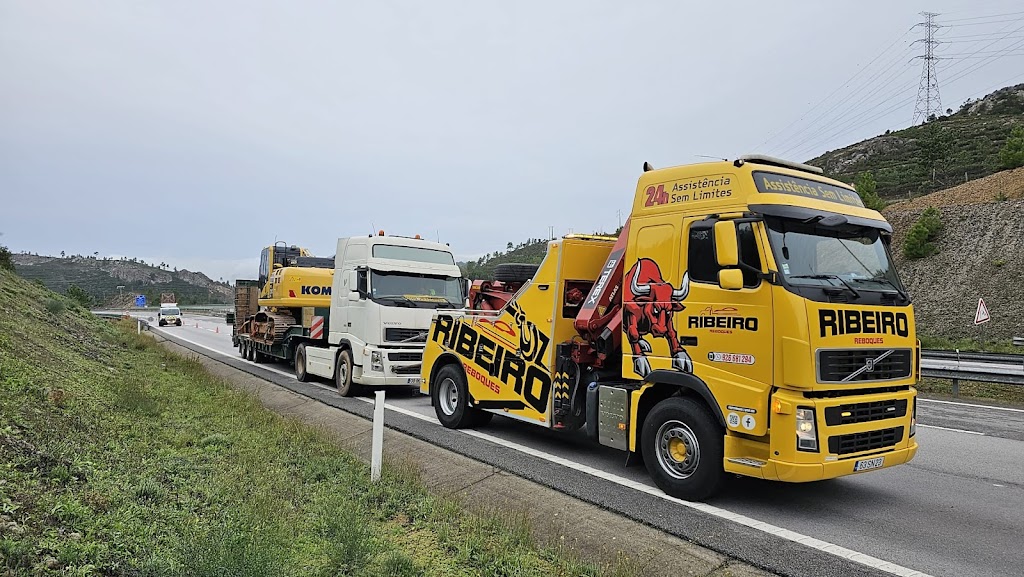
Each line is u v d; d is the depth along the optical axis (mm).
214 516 5160
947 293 28359
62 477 5113
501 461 7570
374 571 4367
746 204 5789
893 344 5859
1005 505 6137
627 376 6770
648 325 6543
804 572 4527
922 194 46000
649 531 5312
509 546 4941
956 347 20469
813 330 5281
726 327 5770
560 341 8008
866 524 5547
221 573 3801
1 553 3670
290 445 7766
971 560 4785
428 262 13680
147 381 11977
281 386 14594
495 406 8938
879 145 72938
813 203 5977
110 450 6359
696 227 6160
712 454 5840
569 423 7797
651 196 6727
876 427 5633
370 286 12844
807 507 5984
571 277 8102
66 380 8828
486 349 9188
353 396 13234
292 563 4355
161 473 6047
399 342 12859
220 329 41688
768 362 5422
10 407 6324
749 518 5637
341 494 6066
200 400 10516
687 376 6090
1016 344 19984
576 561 4668
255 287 21438
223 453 7219
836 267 5898
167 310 47125
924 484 6859
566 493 6340
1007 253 28516
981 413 11523
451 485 6871
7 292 15188
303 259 19781
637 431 6645
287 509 5527
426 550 4875
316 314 15641
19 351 9070
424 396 13305
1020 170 36156
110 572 3891
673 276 6316
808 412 5258
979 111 78125
